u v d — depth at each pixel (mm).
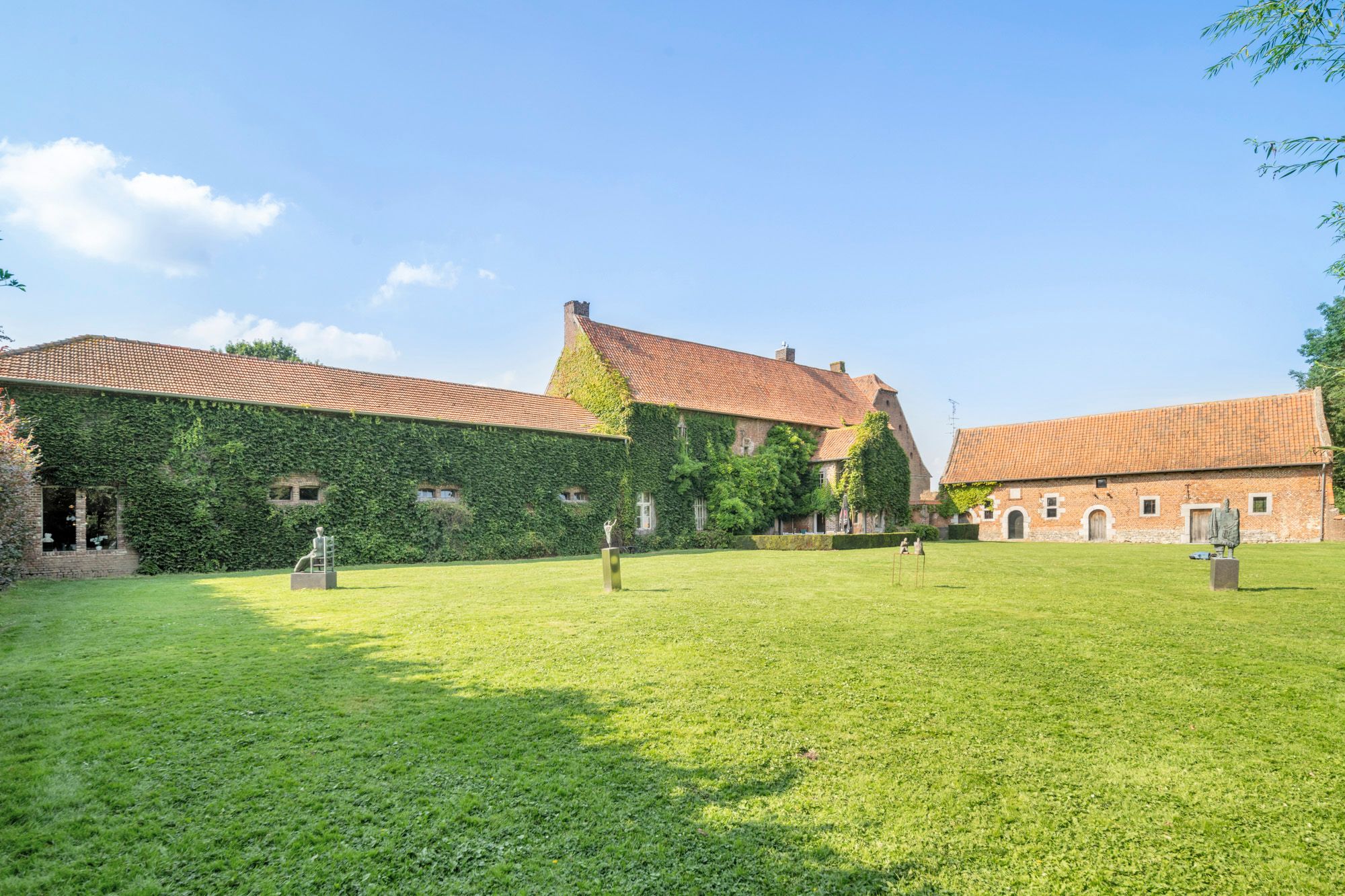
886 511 36844
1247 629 9086
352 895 3344
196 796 4305
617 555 13734
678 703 5961
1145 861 3604
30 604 11891
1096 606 11141
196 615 10531
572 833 3867
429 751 4961
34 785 4426
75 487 18219
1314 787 4406
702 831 3893
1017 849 3717
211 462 20047
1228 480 34375
